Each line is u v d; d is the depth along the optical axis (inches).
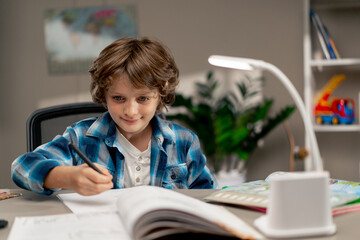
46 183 32.9
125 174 43.5
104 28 119.6
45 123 50.9
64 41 121.1
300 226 22.2
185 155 45.5
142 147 44.1
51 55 121.6
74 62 121.3
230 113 108.6
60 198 32.8
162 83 39.6
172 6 117.8
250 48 114.9
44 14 121.4
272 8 113.6
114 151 42.6
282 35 113.2
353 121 98.7
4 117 124.2
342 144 109.3
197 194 34.3
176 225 21.7
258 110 108.1
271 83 114.2
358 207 27.9
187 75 117.7
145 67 37.2
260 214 27.1
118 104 37.5
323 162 110.2
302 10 111.9
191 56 117.5
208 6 116.5
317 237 22.2
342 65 97.4
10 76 123.5
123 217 23.6
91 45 120.5
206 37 116.8
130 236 22.0
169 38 118.0
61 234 22.5
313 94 104.3
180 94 109.0
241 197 29.2
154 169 43.3
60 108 52.3
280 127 114.6
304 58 104.2
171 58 44.1
